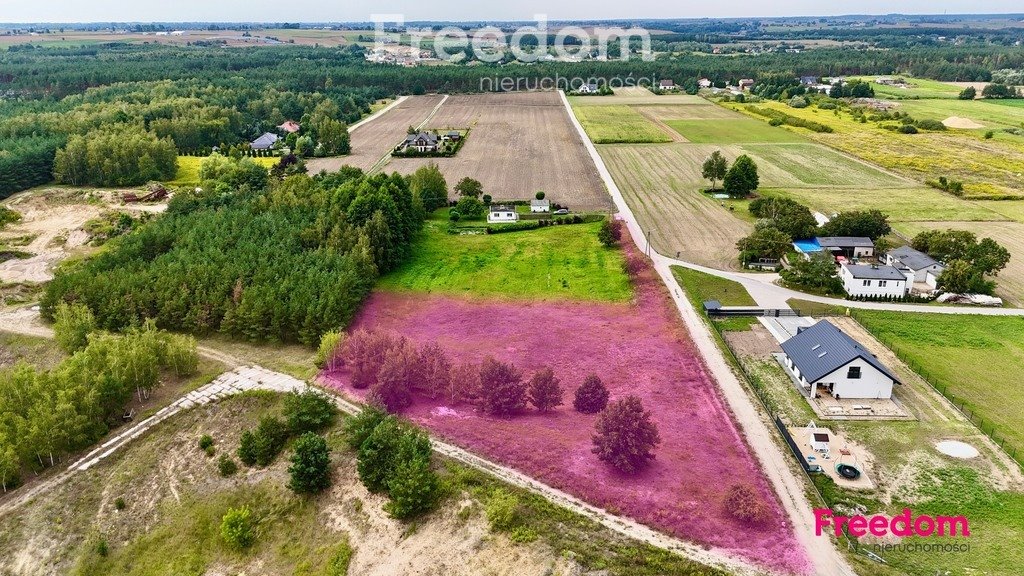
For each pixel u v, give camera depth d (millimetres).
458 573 45062
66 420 58938
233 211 109312
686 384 67688
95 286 83812
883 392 64562
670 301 87375
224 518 50969
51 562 51000
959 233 97125
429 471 51812
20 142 150875
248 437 57719
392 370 63531
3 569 50625
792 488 51812
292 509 53031
